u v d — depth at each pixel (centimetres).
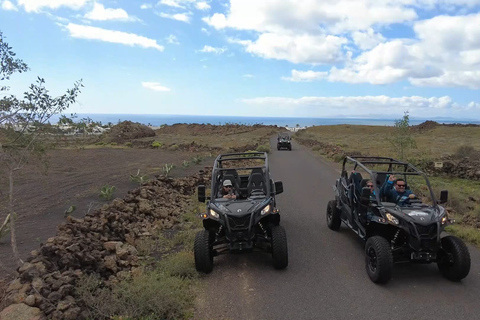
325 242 796
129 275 569
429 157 2473
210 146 4453
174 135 7706
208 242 624
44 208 1058
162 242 761
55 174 1822
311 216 1029
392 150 2962
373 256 586
